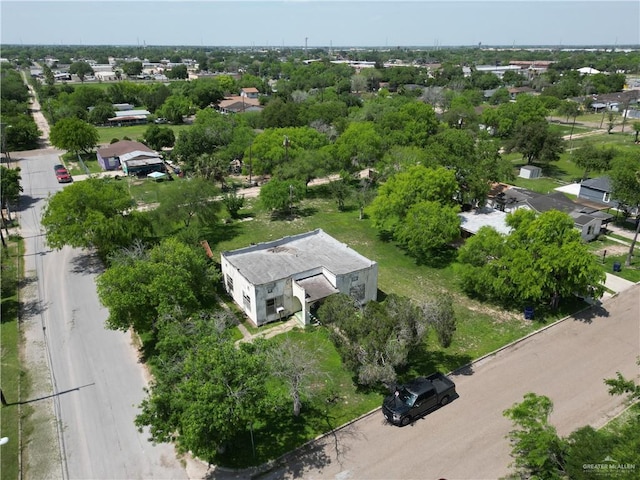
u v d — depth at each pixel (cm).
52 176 7400
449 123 9869
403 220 4444
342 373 2856
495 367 2927
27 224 5419
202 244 4544
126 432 2425
